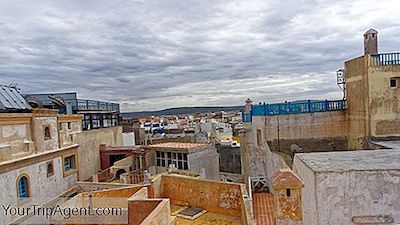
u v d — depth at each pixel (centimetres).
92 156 2803
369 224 952
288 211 746
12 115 1672
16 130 1717
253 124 2488
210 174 2575
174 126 7250
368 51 2223
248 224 962
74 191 2250
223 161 3534
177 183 1588
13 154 1666
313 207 1001
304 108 2286
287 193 747
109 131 3269
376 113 1995
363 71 2056
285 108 2278
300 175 1192
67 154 2306
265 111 2267
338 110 2288
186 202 1551
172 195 1603
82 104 3091
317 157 1212
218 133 5606
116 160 2956
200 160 2495
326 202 970
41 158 1928
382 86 2000
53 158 2088
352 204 963
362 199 959
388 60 2019
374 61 2022
